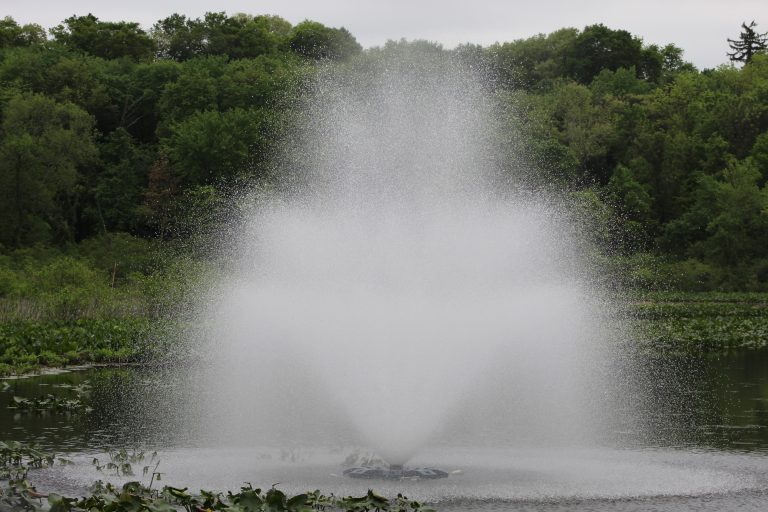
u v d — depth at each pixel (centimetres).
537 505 1788
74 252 9812
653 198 12088
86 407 3089
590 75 15062
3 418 2852
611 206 10769
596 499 1836
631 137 12738
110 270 9006
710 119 13400
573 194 8444
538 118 10250
